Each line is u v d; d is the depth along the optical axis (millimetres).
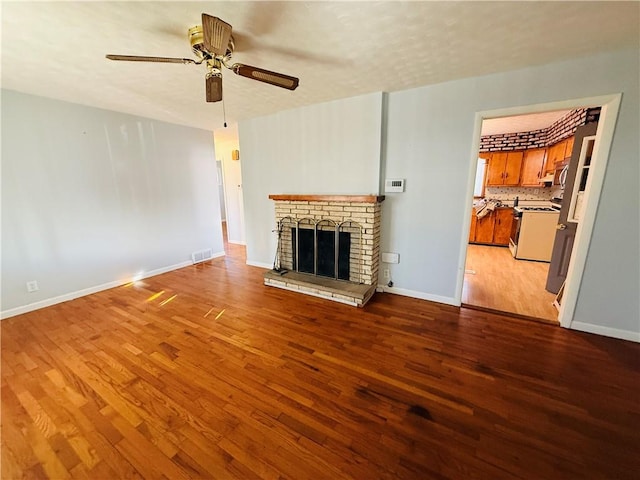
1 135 2645
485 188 6066
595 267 2316
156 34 1725
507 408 1639
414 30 1708
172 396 1752
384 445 1421
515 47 1938
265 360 2098
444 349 2211
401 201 3061
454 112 2627
